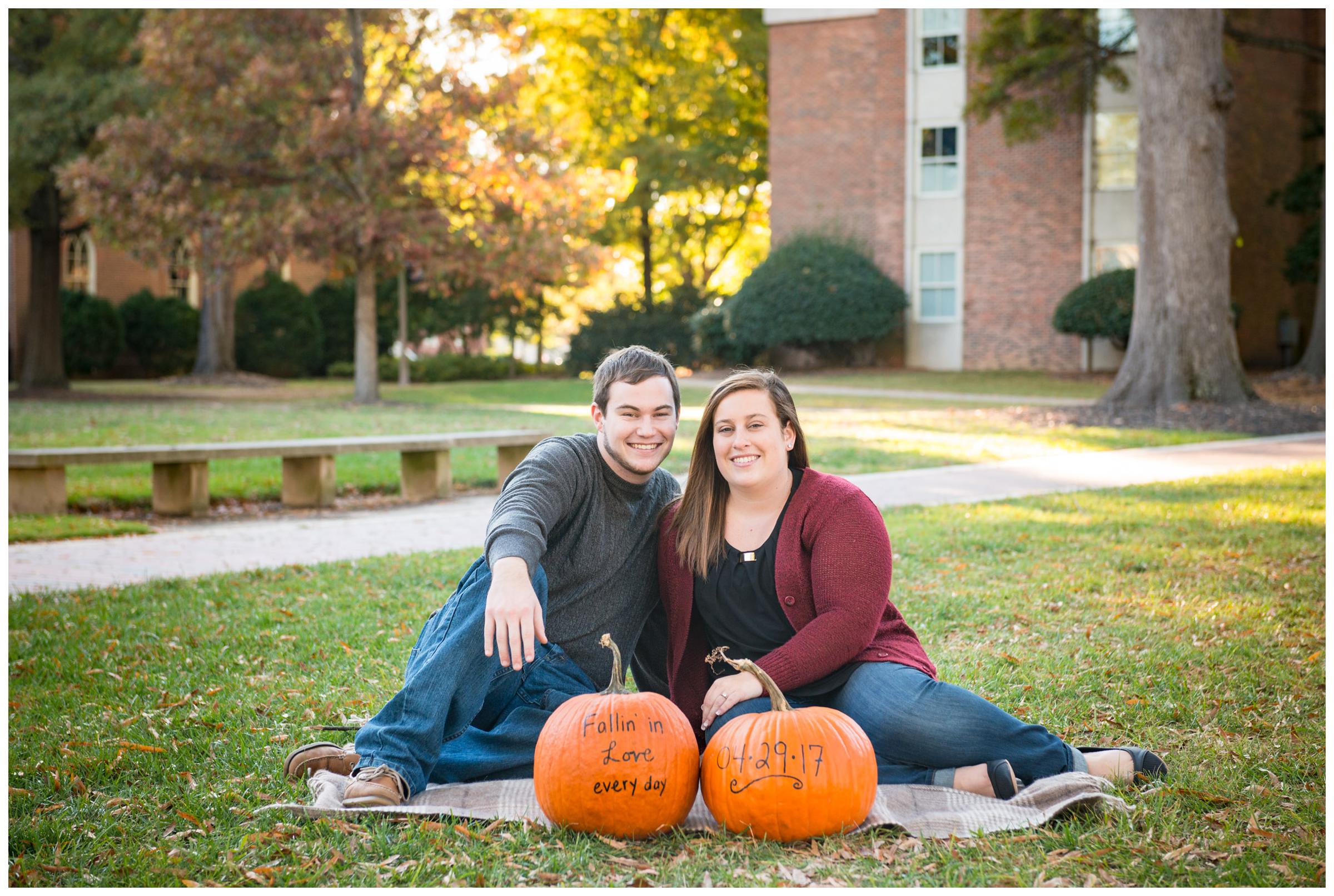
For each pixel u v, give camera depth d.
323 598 5.08
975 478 9.45
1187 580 5.25
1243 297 24.83
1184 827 2.50
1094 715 3.36
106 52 20.72
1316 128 22.95
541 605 2.81
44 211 23.41
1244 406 15.30
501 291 20.77
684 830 2.53
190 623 4.58
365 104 19.39
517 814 2.60
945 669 3.86
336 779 2.77
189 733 3.24
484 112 19.84
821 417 15.53
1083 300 22.19
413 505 9.08
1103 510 7.44
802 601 2.83
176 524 7.88
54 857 2.40
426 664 2.74
